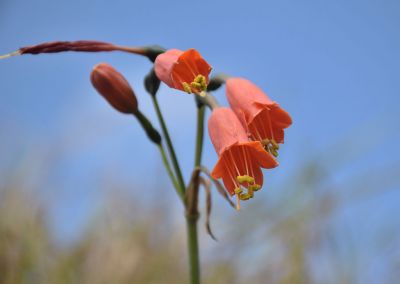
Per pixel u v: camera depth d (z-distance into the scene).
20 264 0.58
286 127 0.43
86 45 0.45
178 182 0.46
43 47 0.44
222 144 0.42
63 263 0.60
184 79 0.42
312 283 0.61
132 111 0.46
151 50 0.45
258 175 0.42
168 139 0.47
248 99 0.43
